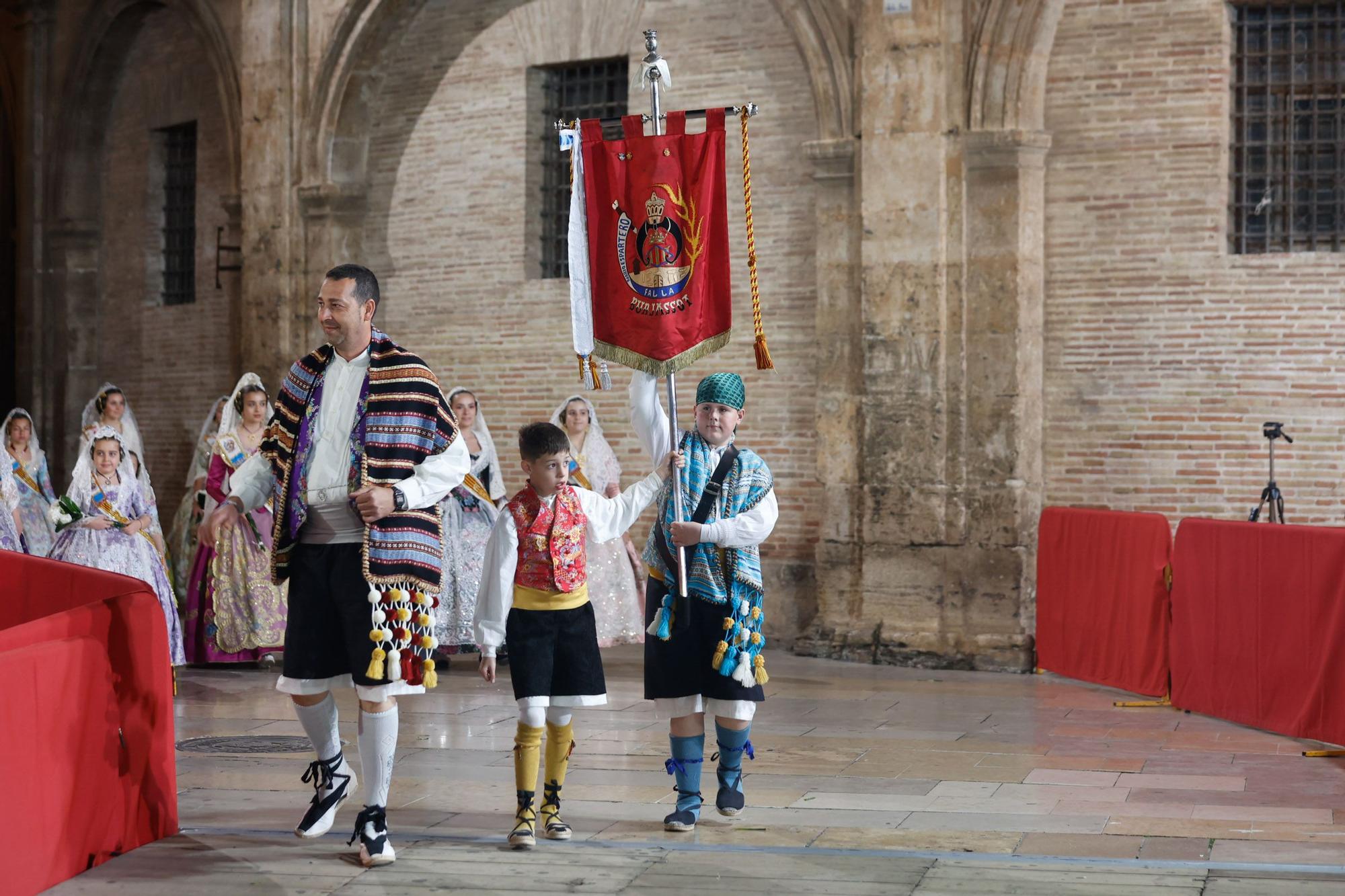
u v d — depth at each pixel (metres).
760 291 10.88
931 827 5.25
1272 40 9.77
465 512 9.65
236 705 8.21
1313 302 9.52
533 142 12.10
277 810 5.55
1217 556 7.64
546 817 5.08
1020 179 9.70
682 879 4.54
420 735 7.20
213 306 14.06
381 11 12.30
